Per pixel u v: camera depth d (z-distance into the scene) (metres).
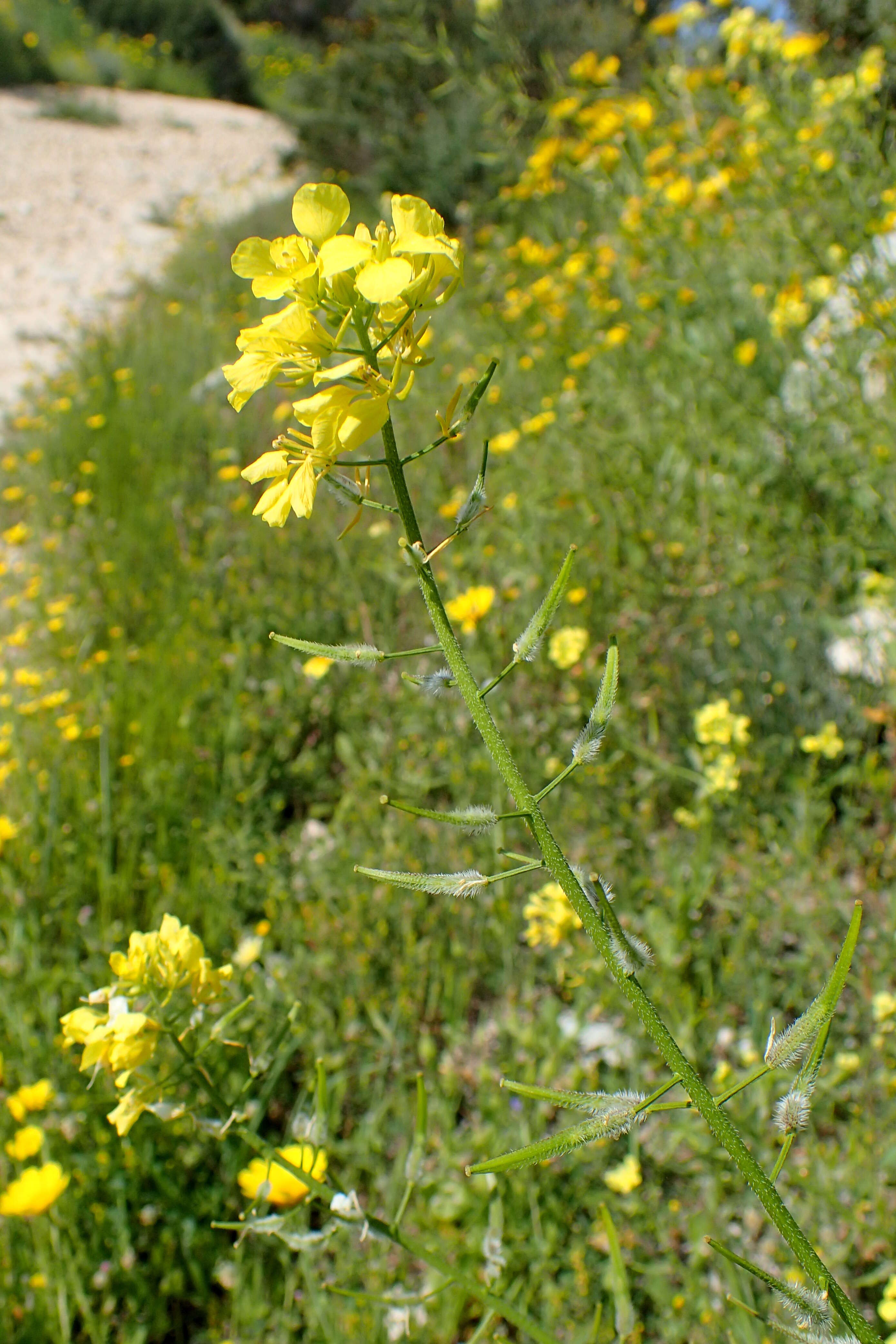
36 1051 2.38
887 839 2.71
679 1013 2.29
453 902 2.74
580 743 0.95
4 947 2.75
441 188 9.45
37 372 8.51
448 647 0.96
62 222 13.35
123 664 4.01
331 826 3.24
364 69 11.46
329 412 0.92
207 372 7.57
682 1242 2.05
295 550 4.78
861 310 3.29
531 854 2.92
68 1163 2.23
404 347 0.96
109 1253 2.18
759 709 3.10
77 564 5.12
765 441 3.74
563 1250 2.03
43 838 3.14
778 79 4.11
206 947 2.74
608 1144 2.16
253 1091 2.02
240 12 26.86
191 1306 2.16
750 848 2.69
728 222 4.19
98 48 21.67
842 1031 2.31
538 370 5.14
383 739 3.41
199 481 5.71
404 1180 2.10
